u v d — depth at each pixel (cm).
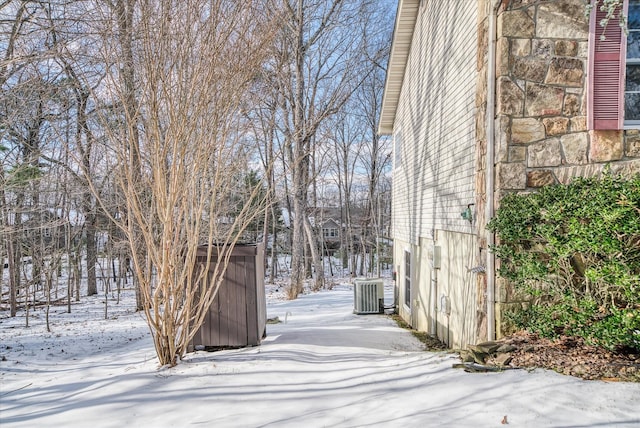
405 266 1005
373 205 2728
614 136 430
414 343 657
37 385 461
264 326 601
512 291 436
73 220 1425
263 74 719
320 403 331
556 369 341
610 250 340
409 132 985
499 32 445
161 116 499
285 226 2897
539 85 439
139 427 303
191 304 480
